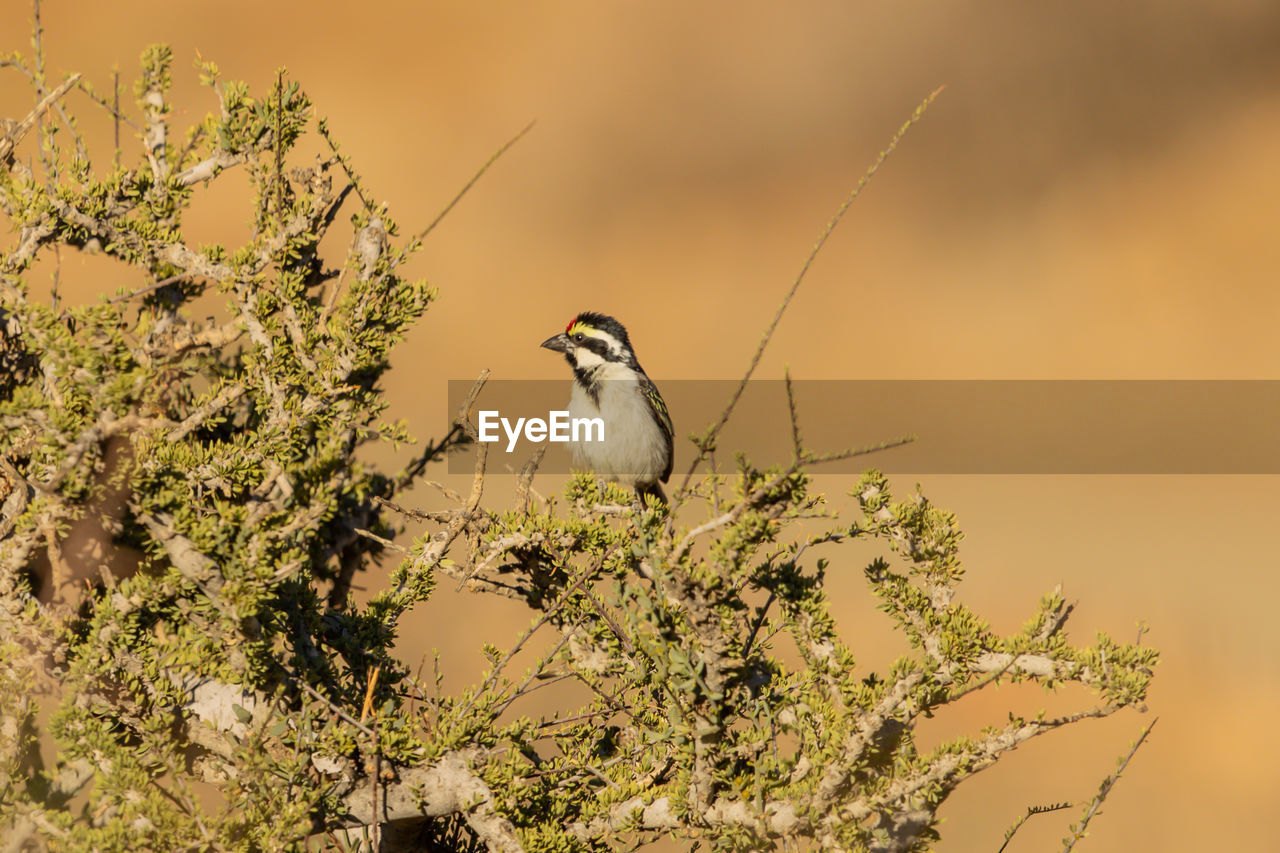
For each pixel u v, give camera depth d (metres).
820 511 4.45
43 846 4.95
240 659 5.04
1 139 5.57
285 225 5.52
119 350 4.69
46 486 4.66
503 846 5.11
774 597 5.45
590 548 5.82
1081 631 19.05
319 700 5.30
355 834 6.22
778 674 5.58
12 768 4.97
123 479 4.73
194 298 5.54
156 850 4.64
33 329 4.64
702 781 4.99
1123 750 15.55
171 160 5.60
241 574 4.75
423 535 6.05
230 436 5.96
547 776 5.52
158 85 5.56
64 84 5.57
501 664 5.47
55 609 5.27
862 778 4.88
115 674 5.14
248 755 4.88
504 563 6.20
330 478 5.30
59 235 5.43
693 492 4.66
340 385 5.45
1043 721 4.70
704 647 4.79
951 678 4.77
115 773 4.69
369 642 5.82
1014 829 5.49
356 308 5.43
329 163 5.61
